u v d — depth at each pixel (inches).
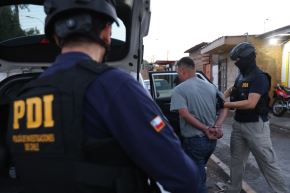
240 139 171.9
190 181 54.8
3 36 121.2
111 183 52.4
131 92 53.6
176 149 54.5
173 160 53.8
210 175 249.6
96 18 57.2
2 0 117.9
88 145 51.8
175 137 56.2
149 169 53.6
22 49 121.3
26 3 120.5
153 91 231.1
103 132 52.9
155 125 53.5
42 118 54.2
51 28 60.2
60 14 56.6
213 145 165.6
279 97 528.1
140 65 119.9
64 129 52.2
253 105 160.2
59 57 58.1
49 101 54.0
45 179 53.4
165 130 54.6
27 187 56.2
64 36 56.8
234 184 177.6
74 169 51.5
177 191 54.6
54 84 54.7
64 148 52.0
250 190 201.3
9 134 58.7
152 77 235.0
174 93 165.8
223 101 168.4
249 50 163.3
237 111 170.6
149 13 126.3
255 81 161.9
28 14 121.9
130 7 115.6
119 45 118.8
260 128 163.6
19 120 57.0
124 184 52.9
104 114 52.5
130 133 52.3
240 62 165.0
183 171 54.3
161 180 54.1
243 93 165.8
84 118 52.6
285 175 240.7
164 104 209.8
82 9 55.9
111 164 53.0
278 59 588.1
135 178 54.5
